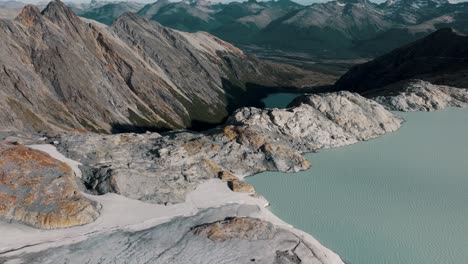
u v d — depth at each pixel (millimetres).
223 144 99250
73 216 67062
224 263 58531
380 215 75000
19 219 65625
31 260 57500
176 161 87812
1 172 70812
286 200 81125
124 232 65812
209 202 77062
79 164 81938
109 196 75062
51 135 95875
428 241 66750
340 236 68375
